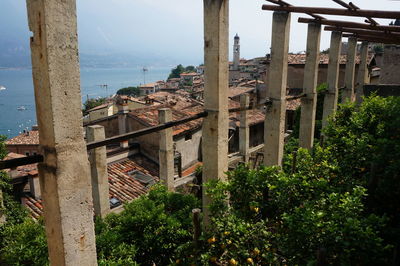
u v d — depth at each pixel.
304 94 11.18
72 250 4.12
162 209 8.29
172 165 12.29
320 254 4.08
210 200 7.19
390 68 18.16
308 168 7.58
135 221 8.01
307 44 10.97
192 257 5.63
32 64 3.72
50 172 3.88
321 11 8.02
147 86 84.75
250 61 74.06
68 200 3.99
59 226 3.99
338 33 12.85
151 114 18.72
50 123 3.73
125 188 14.01
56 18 3.58
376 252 4.36
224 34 6.48
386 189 6.57
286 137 19.30
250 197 6.23
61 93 3.74
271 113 9.13
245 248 5.27
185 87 70.56
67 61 3.76
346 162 7.65
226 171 6.77
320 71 24.83
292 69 27.20
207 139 6.98
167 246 7.81
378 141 7.64
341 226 4.75
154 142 16.94
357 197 5.05
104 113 30.00
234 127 23.39
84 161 4.11
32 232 6.97
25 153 27.58
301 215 5.00
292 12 8.41
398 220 6.34
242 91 33.06
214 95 6.67
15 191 12.16
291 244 4.95
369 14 7.51
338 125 9.94
